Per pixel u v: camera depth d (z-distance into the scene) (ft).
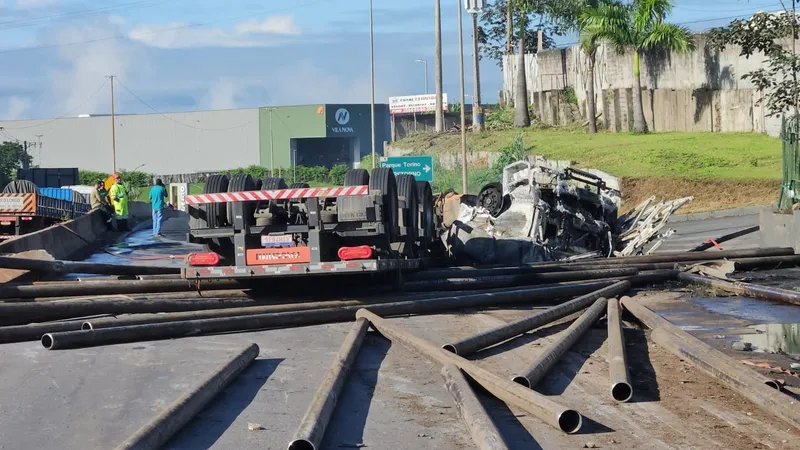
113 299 41.98
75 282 45.65
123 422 25.22
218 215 45.32
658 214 73.41
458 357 30.81
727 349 35.58
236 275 44.83
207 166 344.28
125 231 116.98
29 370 31.58
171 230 120.98
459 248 64.54
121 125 353.72
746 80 124.57
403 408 26.89
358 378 30.63
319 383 30.09
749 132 125.08
